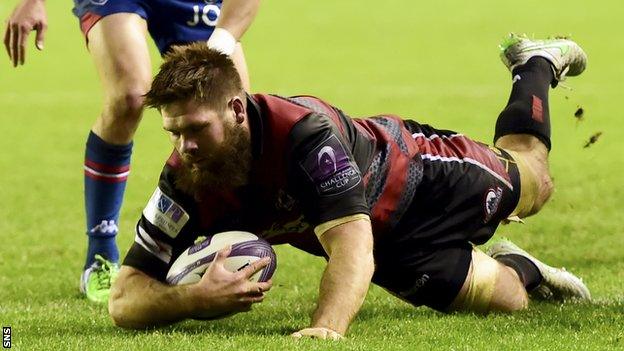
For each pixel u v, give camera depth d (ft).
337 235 59.62
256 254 60.70
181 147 57.06
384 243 68.18
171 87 56.03
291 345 55.98
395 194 66.69
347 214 59.77
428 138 70.64
